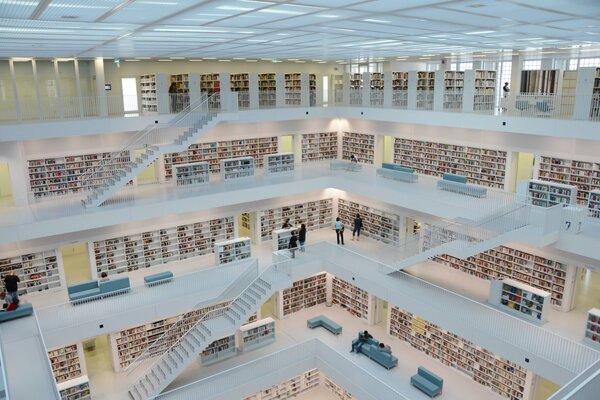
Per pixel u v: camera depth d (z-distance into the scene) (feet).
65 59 65.00
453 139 65.67
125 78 71.15
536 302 48.26
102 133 59.41
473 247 47.88
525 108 54.49
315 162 82.28
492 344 44.06
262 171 74.79
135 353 54.80
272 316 65.87
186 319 54.85
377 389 47.37
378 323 64.13
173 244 64.28
